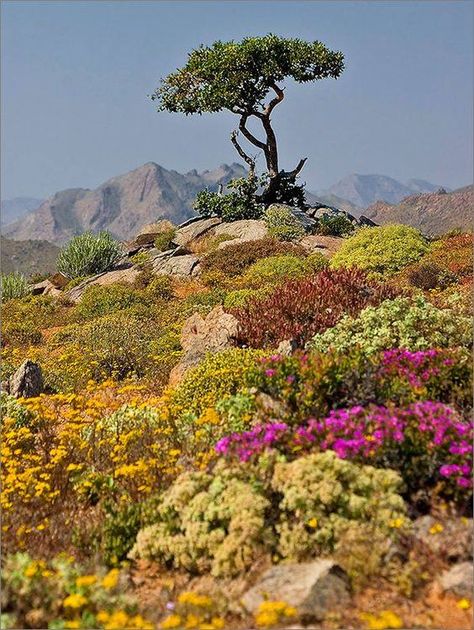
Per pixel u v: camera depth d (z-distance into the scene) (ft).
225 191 133.69
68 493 27.61
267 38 134.62
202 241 123.24
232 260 99.09
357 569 18.42
